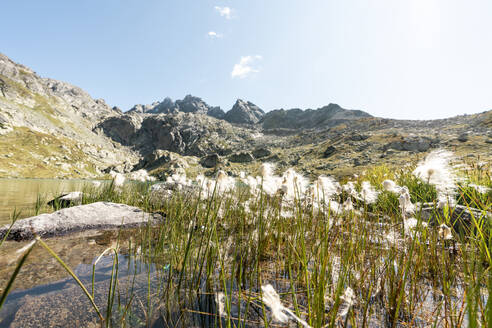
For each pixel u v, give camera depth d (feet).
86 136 472.03
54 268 8.89
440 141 157.28
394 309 6.44
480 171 13.21
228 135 558.15
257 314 6.24
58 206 24.38
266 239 11.07
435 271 7.71
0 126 291.79
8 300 6.48
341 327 5.59
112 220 17.43
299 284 7.91
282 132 599.98
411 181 18.39
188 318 5.93
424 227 8.04
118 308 6.31
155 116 630.33
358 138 264.93
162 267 9.46
